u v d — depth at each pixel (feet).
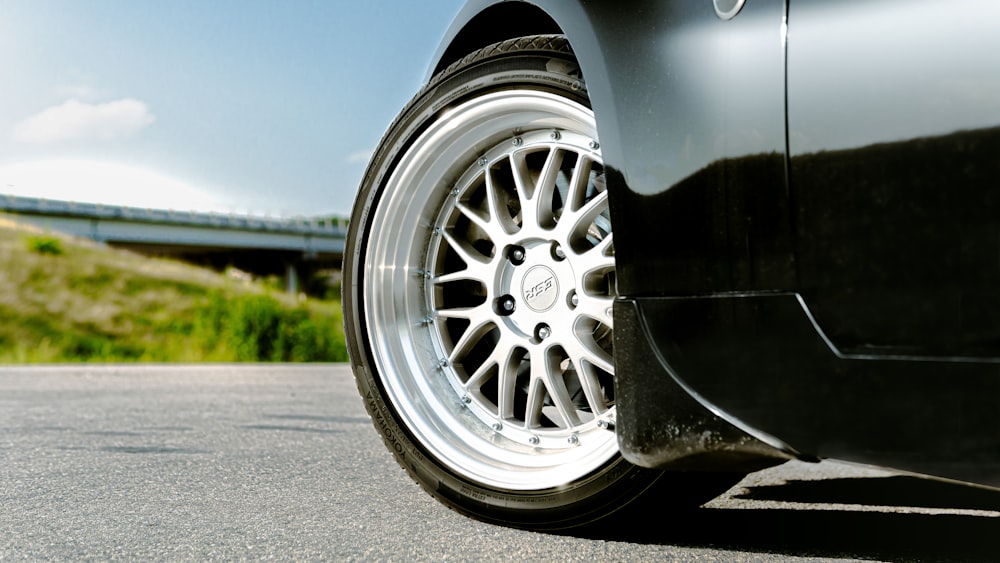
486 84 5.93
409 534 5.71
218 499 6.95
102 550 5.40
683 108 4.65
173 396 21.08
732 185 4.47
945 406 3.96
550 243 5.89
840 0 4.21
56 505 6.78
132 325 141.08
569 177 6.14
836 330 4.22
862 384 4.16
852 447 4.20
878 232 4.07
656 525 5.68
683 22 4.74
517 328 6.06
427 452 6.25
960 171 3.85
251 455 9.55
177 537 5.69
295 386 26.58
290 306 112.57
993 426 3.86
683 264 4.63
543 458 5.86
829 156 4.18
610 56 4.98
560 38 5.65
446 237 6.54
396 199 6.52
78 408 16.98
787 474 8.29
